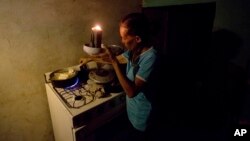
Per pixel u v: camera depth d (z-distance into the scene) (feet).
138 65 4.98
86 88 5.98
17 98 6.34
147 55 4.71
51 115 6.94
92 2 7.20
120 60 6.49
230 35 7.82
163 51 8.75
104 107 5.50
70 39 7.02
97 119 5.47
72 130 5.05
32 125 7.06
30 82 6.46
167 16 8.04
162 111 9.58
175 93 9.76
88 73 6.52
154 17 8.77
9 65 5.83
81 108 5.12
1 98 5.99
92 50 5.39
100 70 6.30
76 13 6.86
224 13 7.65
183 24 8.27
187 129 8.81
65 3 6.45
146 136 6.18
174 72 9.23
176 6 8.34
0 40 5.45
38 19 5.99
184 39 8.52
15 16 5.52
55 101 5.80
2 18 5.32
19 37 5.77
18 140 6.89
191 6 8.07
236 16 7.44
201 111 9.53
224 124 8.89
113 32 8.46
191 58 8.89
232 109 8.59
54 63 6.88
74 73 6.14
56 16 6.37
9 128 6.50
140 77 4.66
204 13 7.98
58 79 5.83
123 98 6.01
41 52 6.40
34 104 6.82
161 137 8.39
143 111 5.41
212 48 8.46
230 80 8.43
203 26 8.21
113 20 8.23
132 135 6.31
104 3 7.61
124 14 8.64
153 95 5.44
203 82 9.18
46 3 6.01
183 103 9.85
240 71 8.04
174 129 8.80
